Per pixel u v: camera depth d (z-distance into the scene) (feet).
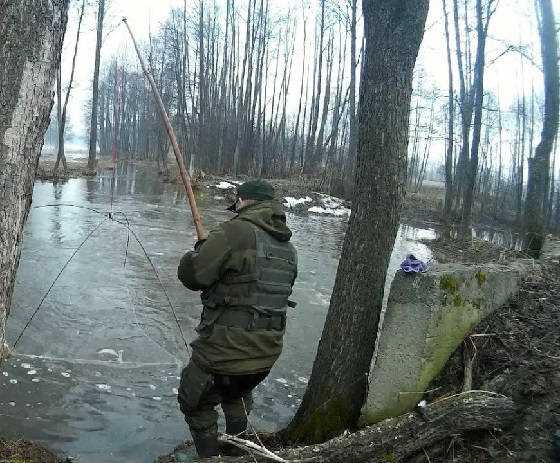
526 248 35.91
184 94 121.39
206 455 10.43
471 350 11.70
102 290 25.12
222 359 9.66
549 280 17.17
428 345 10.75
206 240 9.77
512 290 14.38
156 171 130.31
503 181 140.56
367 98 11.67
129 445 12.67
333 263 38.27
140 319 21.72
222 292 9.74
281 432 12.57
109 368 16.88
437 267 12.10
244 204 10.39
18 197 8.71
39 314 21.08
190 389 10.02
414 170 178.50
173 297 25.12
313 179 105.09
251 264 9.64
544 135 37.81
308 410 12.14
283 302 10.18
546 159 37.37
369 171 11.63
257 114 141.08
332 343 11.96
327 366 11.96
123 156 188.24
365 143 11.69
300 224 61.41
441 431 9.86
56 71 8.97
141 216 51.75
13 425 12.80
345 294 11.89
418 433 9.83
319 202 81.46
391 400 10.92
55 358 17.13
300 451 9.65
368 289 11.74
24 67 8.38
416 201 111.04
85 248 33.99
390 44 11.34
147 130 176.65
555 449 8.97
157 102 12.03
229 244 9.57
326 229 58.54
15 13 8.29
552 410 9.98
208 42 128.26
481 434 10.05
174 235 42.24
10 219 8.68
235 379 9.90
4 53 8.27
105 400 14.76
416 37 11.41
